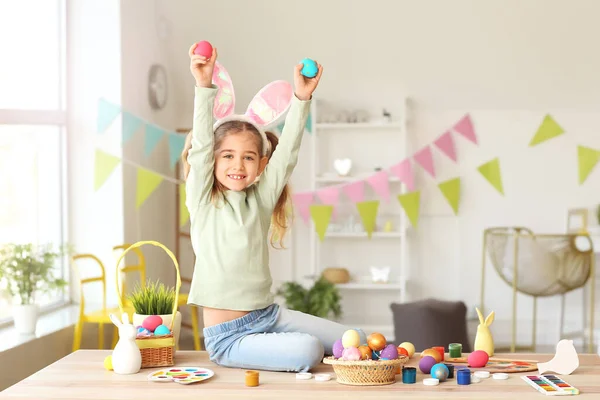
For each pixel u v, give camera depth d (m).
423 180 5.64
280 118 2.42
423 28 5.18
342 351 2.04
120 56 4.57
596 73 5.32
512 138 5.58
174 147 4.73
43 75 4.43
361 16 5.15
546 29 5.14
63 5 4.59
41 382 2.01
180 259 5.61
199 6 5.18
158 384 1.99
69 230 4.63
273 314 2.22
